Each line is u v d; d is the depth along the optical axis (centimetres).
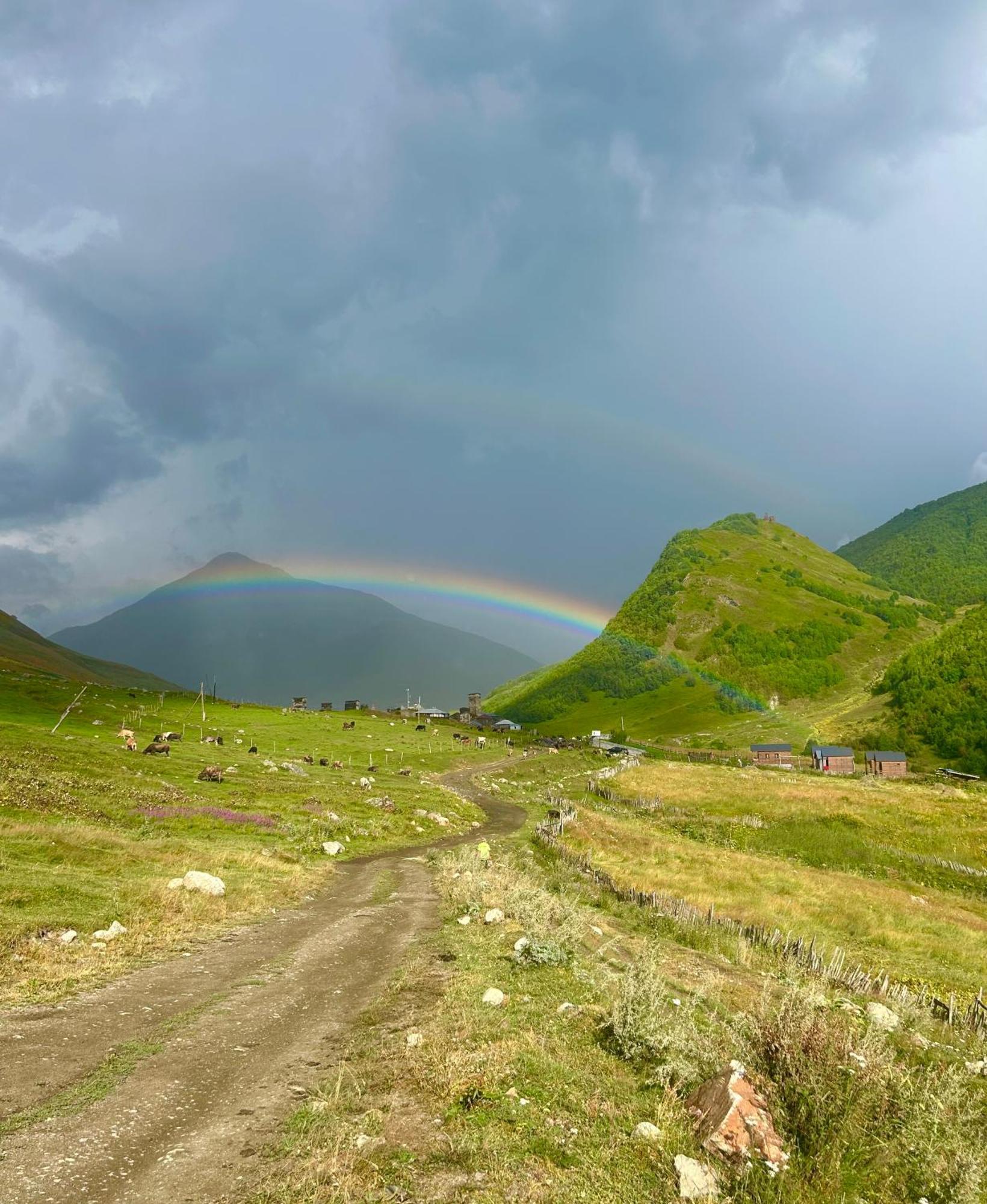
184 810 4319
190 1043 1171
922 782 12219
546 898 2603
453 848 4953
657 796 8900
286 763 8419
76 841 2777
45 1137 825
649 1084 1040
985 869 5731
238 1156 805
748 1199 748
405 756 12412
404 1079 1012
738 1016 1259
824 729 19538
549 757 14838
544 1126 875
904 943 3105
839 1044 1041
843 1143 865
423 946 1941
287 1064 1099
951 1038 1766
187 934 1970
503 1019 1281
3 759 4494
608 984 1562
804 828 6844
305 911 2520
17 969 1464
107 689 14312
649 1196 743
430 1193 725
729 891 3922
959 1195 779
